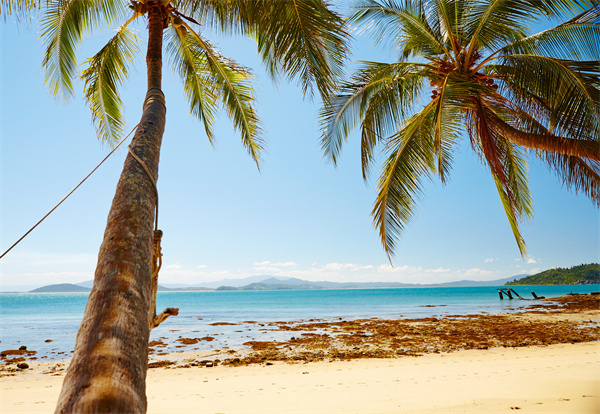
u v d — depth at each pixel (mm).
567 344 12391
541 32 7066
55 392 7348
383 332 16672
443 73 7957
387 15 8555
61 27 5602
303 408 5516
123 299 1680
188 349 13039
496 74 7641
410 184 8555
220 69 6488
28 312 37281
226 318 26344
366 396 6090
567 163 7406
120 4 5867
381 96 8453
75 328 20891
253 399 6227
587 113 5582
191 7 5480
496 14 7551
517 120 8273
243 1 4656
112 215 2139
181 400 6285
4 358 12023
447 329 17172
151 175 2564
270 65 5582
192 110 7066
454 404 5238
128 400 1316
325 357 11086
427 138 8711
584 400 5027
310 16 4297
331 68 5141
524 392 5723
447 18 8156
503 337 14352
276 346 13359
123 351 1477
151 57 4266
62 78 5996
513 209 9484
